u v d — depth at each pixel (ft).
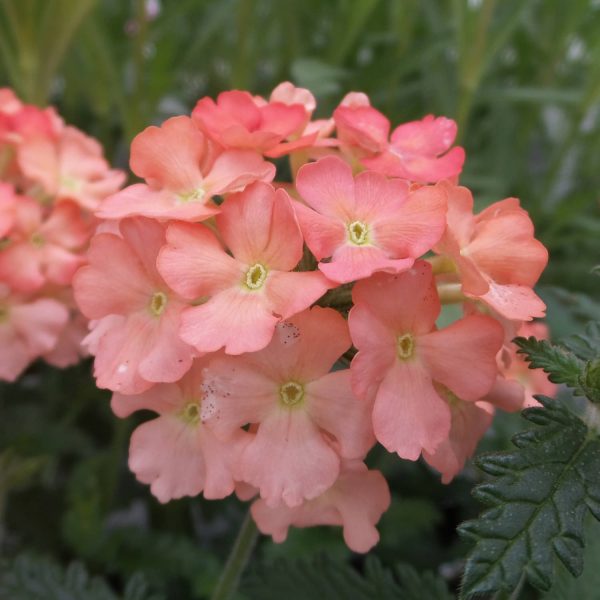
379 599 0.48
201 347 0.34
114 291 0.39
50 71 0.70
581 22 0.91
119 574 0.63
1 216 0.50
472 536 0.33
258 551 0.65
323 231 0.36
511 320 0.40
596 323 0.40
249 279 0.36
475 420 0.41
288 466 0.36
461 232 0.38
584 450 0.35
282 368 0.36
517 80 0.92
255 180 0.37
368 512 0.39
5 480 0.62
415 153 0.41
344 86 0.78
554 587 0.44
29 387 0.71
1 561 0.52
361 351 0.35
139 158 0.40
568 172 0.95
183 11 0.75
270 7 0.83
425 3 0.83
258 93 0.91
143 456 0.40
